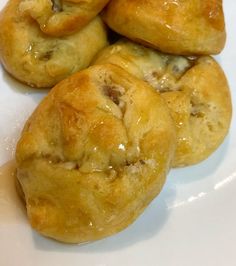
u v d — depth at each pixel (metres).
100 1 0.16
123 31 0.16
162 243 0.15
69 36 0.17
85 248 0.15
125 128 0.13
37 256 0.14
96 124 0.13
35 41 0.17
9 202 0.15
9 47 0.17
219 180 0.17
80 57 0.17
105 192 0.13
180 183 0.16
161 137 0.14
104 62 0.16
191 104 0.16
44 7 0.16
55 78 0.17
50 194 0.14
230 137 0.17
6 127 0.17
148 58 0.17
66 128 0.13
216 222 0.16
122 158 0.13
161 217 0.16
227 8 0.19
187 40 0.16
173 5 0.16
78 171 0.13
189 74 0.16
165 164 0.14
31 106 0.17
